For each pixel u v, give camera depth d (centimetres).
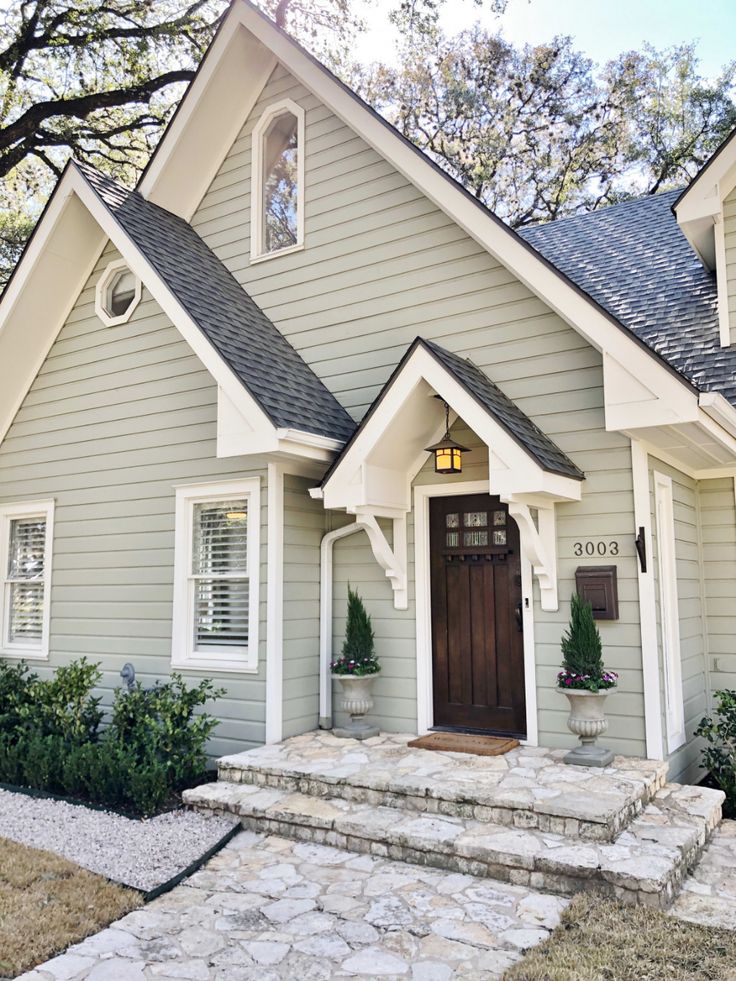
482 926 391
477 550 691
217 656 744
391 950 372
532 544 598
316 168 808
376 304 755
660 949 360
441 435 699
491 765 573
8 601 959
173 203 889
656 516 637
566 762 572
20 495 942
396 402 625
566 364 646
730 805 576
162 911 425
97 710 796
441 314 715
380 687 714
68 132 1764
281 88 846
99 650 835
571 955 355
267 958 370
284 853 504
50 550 901
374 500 654
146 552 809
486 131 2053
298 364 772
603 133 2033
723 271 720
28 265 853
